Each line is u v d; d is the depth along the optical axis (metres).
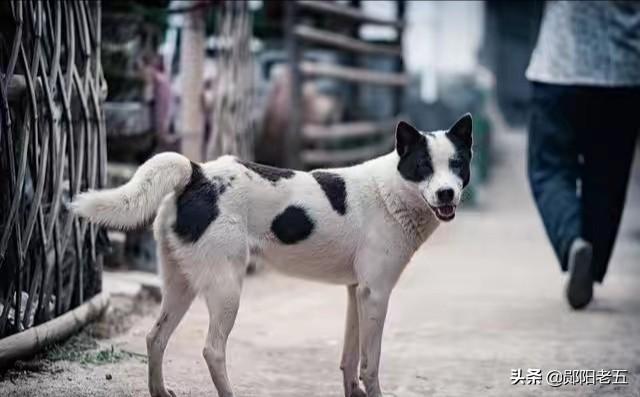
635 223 14.01
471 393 4.70
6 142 4.26
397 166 4.23
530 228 13.20
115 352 4.98
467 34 29.66
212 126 7.87
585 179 7.29
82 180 5.18
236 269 4.02
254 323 6.26
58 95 4.81
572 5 6.99
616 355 5.50
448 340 5.88
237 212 4.05
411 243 4.29
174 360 5.05
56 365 4.59
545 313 6.80
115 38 6.88
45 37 4.68
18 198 4.31
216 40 7.97
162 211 4.07
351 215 4.22
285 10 11.05
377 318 4.25
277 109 11.70
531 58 7.74
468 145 4.30
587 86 6.97
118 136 7.09
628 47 6.89
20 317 4.57
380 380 4.92
